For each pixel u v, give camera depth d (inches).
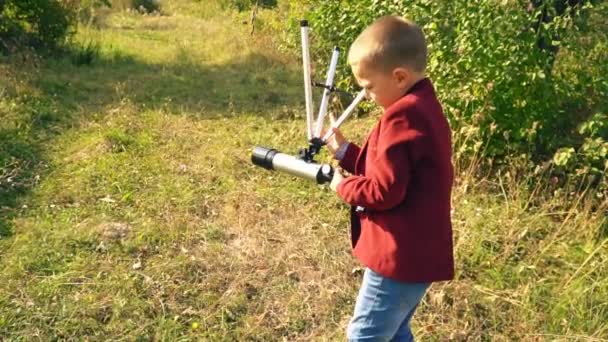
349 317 135.7
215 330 129.7
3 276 141.1
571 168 182.7
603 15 196.2
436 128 83.4
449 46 191.2
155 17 617.9
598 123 175.3
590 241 162.6
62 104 261.0
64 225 164.7
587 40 193.2
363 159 93.4
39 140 221.0
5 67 292.4
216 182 196.1
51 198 179.6
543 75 180.1
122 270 146.3
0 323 126.6
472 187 187.9
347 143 102.1
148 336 127.0
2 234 158.7
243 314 135.3
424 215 85.5
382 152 82.8
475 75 186.5
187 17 634.8
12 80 274.1
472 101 190.5
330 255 157.5
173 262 150.2
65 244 154.9
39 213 170.9
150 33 493.4
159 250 156.0
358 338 94.6
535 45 185.8
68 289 138.3
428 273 87.8
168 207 177.6
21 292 136.3
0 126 222.5
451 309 137.8
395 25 84.3
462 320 135.0
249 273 148.3
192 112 264.2
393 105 83.6
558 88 186.2
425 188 84.5
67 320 128.8
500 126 191.6
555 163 178.1
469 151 195.6
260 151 101.7
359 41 86.4
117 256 152.0
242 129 245.6
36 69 300.5
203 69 352.8
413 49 83.7
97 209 175.2
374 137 87.2
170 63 362.3
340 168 103.1
